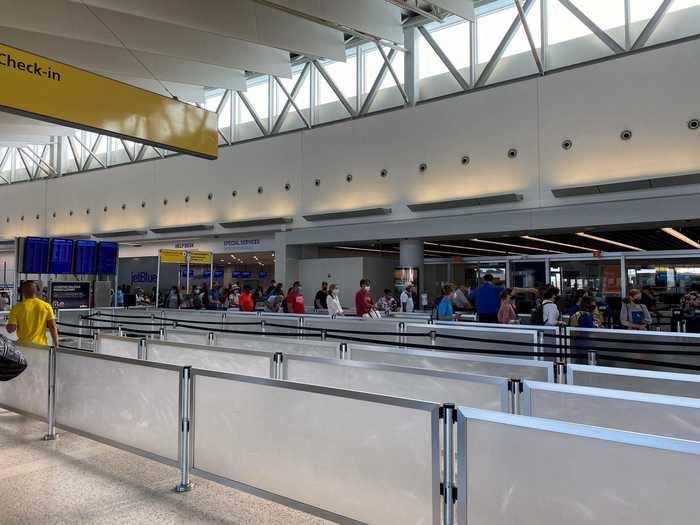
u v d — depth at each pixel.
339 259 19.11
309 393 3.03
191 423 3.65
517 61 15.55
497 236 16.42
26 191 30.34
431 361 4.50
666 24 13.34
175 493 3.67
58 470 4.09
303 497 3.05
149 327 11.34
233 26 12.22
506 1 15.79
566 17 14.84
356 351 4.94
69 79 9.22
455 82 16.83
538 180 14.78
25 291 6.18
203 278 19.48
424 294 17.16
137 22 13.02
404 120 17.45
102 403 4.31
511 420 2.32
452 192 16.33
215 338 6.29
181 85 19.64
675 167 12.81
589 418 2.85
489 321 9.02
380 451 2.73
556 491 2.21
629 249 25.78
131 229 24.50
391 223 17.34
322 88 19.98
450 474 2.50
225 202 22.12
